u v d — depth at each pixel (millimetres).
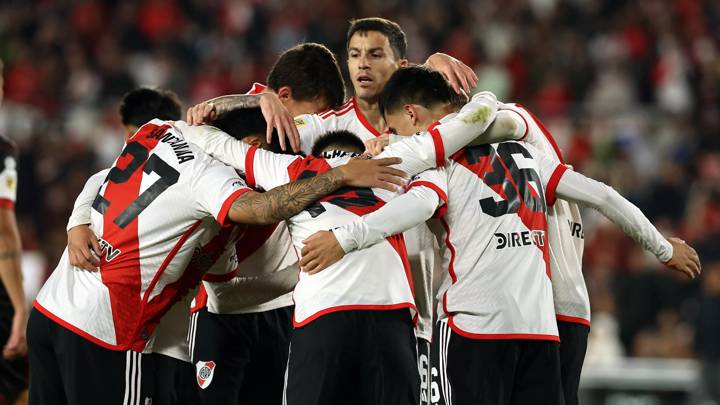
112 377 15336
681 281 40156
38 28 60562
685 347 36938
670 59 57906
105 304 15320
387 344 14867
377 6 62844
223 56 59938
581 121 51594
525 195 15688
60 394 15688
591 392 32750
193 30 62656
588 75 57219
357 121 18547
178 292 16016
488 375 15242
